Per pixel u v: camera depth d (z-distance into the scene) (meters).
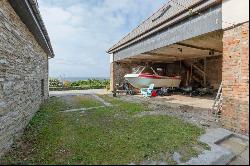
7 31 4.98
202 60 15.92
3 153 4.58
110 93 16.44
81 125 6.31
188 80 17.00
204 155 3.85
